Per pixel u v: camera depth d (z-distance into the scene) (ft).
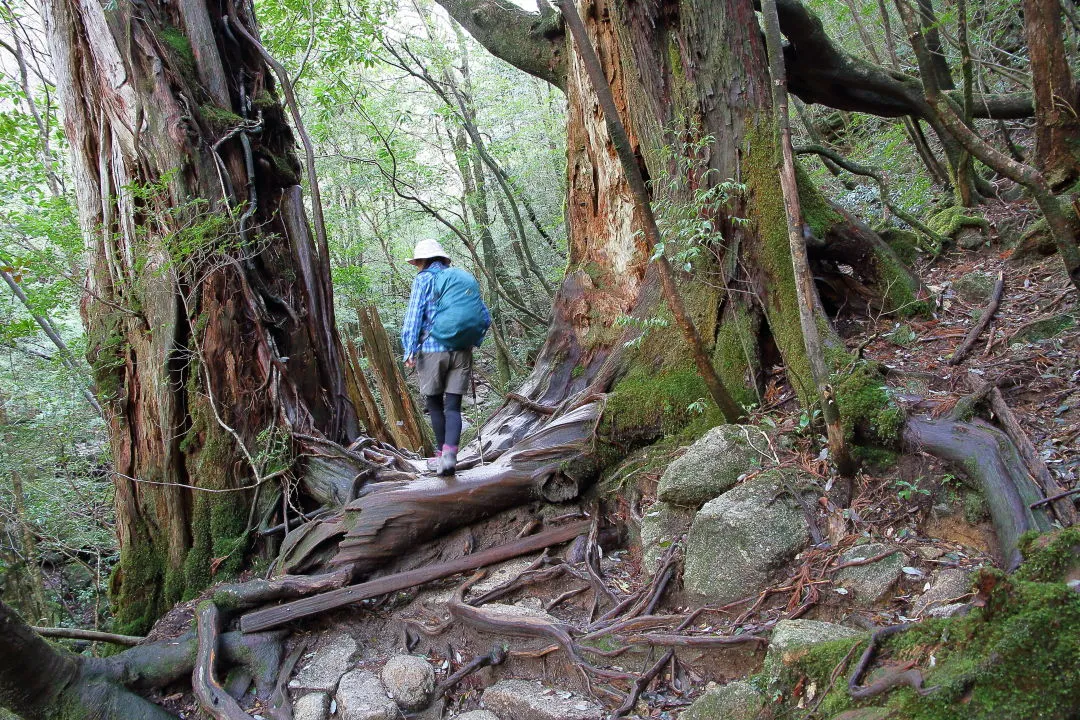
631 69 18.52
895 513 11.82
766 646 10.79
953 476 11.55
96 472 31.58
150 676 14.60
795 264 11.92
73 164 20.48
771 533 12.13
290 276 21.66
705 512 12.80
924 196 26.45
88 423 29.63
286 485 19.34
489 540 16.98
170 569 19.20
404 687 13.42
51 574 31.83
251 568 18.84
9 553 28.86
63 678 13.50
